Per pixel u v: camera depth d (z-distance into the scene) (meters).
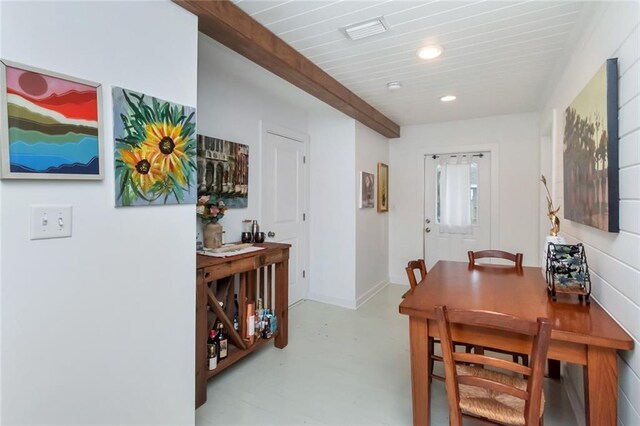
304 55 2.42
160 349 1.57
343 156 3.88
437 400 2.09
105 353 1.35
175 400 1.65
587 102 1.72
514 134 4.11
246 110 3.10
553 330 1.32
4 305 1.07
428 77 2.84
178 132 1.62
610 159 1.40
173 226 1.62
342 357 2.65
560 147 2.63
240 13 1.86
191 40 1.68
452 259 4.58
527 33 2.08
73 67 1.21
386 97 3.39
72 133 1.21
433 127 4.59
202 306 2.03
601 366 1.30
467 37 2.16
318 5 1.80
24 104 1.08
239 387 2.23
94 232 1.30
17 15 1.07
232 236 2.95
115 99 1.35
